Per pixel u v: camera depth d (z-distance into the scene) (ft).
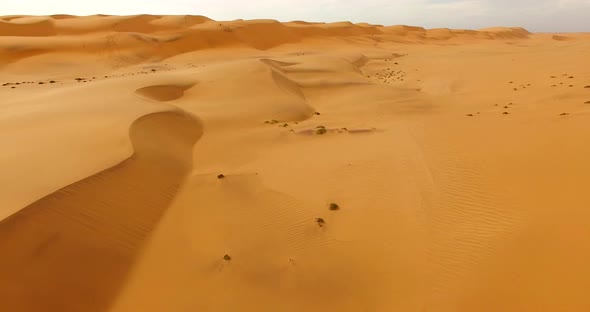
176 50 220.84
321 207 39.32
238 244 34.91
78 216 33.45
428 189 38.88
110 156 44.16
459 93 102.22
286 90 105.19
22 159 42.14
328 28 349.00
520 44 342.03
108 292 29.53
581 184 32.58
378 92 107.14
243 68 116.98
